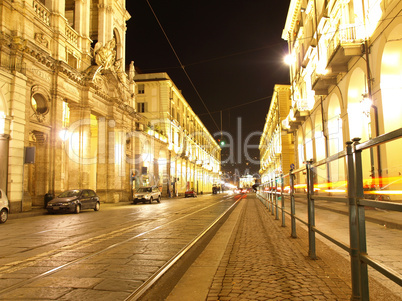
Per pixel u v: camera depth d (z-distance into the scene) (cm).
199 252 685
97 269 546
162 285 462
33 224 1287
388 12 1298
